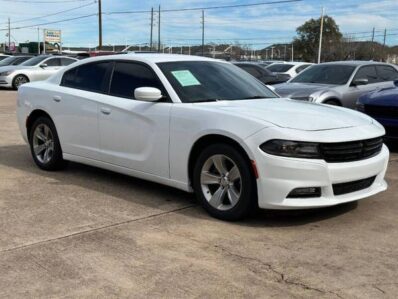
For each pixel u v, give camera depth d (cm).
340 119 507
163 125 534
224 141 490
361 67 1112
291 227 479
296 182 451
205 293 349
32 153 711
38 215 505
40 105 681
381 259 407
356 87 1072
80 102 628
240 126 472
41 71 2314
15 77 2261
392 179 668
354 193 487
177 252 416
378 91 897
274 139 452
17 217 497
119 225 479
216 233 461
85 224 481
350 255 415
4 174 671
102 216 505
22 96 715
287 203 455
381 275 379
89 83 638
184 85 554
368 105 848
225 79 595
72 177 659
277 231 468
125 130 575
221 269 386
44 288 354
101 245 430
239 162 473
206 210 510
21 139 949
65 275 373
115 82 606
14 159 768
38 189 600
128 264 393
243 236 454
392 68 1198
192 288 355
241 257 408
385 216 514
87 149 628
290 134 453
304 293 350
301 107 541
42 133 698
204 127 496
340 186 476
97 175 671
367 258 409
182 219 498
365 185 503
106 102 596
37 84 709
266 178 456
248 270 385
